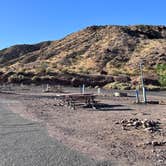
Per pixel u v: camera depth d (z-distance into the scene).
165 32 147.38
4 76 89.69
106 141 12.04
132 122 15.88
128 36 131.88
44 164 9.18
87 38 140.12
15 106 25.67
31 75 88.69
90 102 26.27
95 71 98.06
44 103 28.20
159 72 59.56
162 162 9.26
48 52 143.75
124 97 36.56
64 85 81.88
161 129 14.36
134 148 10.91
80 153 10.30
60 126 15.59
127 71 95.38
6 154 10.34
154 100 31.88
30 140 12.38
